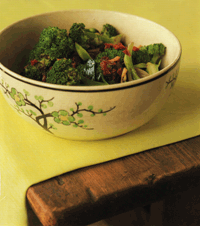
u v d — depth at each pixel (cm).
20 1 112
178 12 114
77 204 51
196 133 66
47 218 50
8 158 59
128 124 59
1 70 55
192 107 74
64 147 62
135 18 79
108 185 55
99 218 55
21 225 57
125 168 58
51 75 61
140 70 72
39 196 52
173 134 66
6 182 56
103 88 50
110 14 81
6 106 73
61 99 52
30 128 67
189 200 79
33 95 53
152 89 55
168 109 73
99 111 53
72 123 55
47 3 112
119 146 62
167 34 73
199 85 81
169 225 84
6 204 56
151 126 68
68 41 71
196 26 106
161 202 79
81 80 66
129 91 52
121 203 55
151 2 118
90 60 68
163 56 75
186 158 61
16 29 75
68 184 55
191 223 85
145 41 79
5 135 64
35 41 81
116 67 69
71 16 81
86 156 60
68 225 52
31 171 56
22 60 79
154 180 56
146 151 62
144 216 99
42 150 61
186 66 87
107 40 80
